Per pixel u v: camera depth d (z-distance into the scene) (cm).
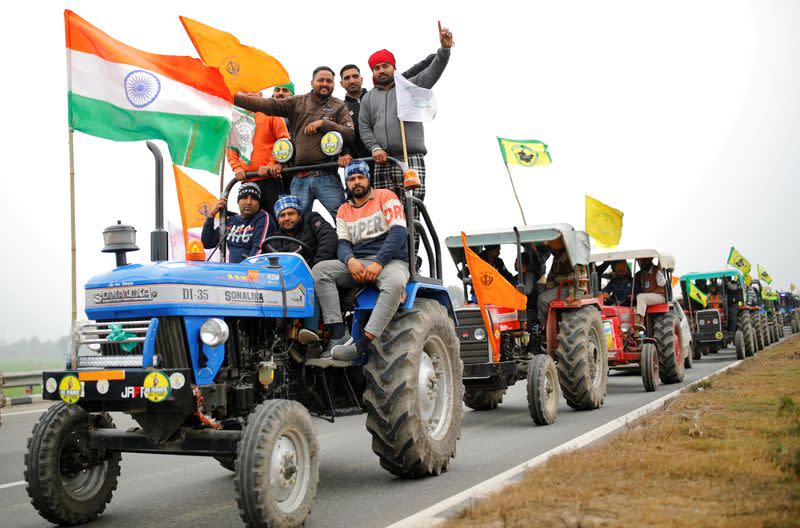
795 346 2284
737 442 600
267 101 778
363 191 643
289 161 771
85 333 504
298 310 577
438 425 673
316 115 767
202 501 604
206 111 668
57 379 486
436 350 680
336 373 645
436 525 426
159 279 479
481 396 1146
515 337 1073
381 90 814
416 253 741
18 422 1186
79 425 529
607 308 1317
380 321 592
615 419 908
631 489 464
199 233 880
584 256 1134
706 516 395
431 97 715
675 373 1403
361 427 1044
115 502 608
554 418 961
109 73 625
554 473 518
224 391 488
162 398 454
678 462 524
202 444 479
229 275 519
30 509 591
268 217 668
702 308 2305
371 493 588
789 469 498
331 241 636
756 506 412
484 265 898
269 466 457
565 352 1040
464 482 616
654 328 1452
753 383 1067
